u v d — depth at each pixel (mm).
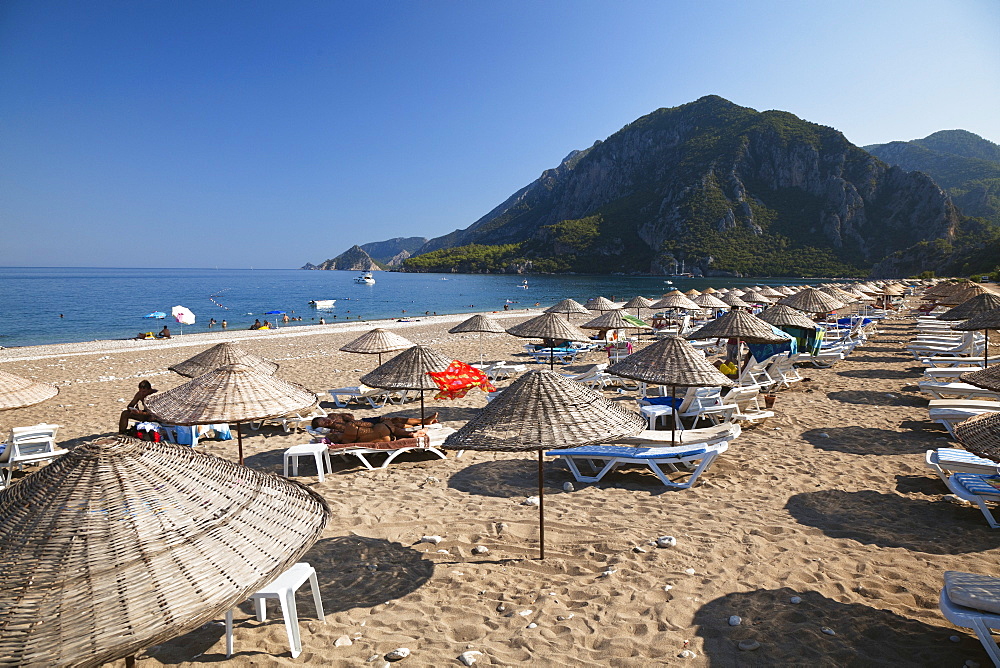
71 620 1768
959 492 4777
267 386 5797
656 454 5957
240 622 3504
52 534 1960
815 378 11844
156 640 1810
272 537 2377
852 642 3113
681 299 19781
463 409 10297
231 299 61625
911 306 34656
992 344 15039
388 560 4383
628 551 4398
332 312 45719
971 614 2734
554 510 5336
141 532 2061
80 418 9938
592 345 16516
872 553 4223
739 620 3320
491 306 52375
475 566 4238
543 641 3209
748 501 5434
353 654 3133
